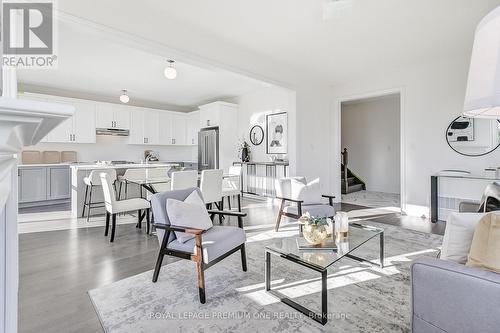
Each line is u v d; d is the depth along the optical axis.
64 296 2.01
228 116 6.78
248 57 4.00
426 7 2.74
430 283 1.14
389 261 2.63
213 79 5.37
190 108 8.57
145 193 4.95
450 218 1.50
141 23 2.80
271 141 6.13
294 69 4.63
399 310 1.83
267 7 2.69
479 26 0.92
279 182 3.67
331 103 5.77
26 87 5.70
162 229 2.18
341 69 4.66
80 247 3.03
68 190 5.84
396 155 7.13
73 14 2.45
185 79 5.35
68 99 6.01
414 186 4.58
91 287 2.14
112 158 7.02
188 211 2.20
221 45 3.57
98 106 6.45
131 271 2.44
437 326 1.12
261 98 6.37
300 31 3.22
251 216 4.58
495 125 3.82
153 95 6.83
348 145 8.16
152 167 4.85
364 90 5.20
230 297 2.00
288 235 3.49
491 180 3.68
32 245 3.09
